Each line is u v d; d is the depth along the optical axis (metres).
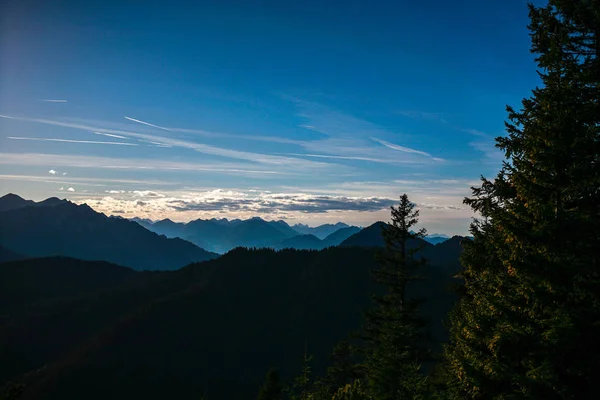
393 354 13.24
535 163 10.66
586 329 9.63
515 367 11.02
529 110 12.31
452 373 12.92
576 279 9.82
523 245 10.45
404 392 12.16
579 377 9.88
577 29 11.01
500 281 11.66
